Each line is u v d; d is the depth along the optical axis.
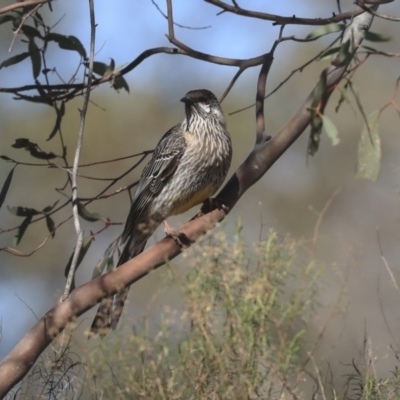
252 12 8.64
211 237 7.44
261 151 9.93
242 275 7.17
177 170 11.91
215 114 11.98
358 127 26.16
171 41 10.26
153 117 27.72
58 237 25.59
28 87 10.97
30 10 10.63
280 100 27.17
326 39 27.17
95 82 11.02
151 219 12.17
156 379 6.90
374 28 27.08
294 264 8.88
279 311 7.28
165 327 7.08
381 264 19.72
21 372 8.57
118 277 8.91
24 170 26.09
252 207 26.16
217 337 7.26
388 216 25.12
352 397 8.98
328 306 9.39
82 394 8.26
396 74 26.36
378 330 16.75
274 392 7.48
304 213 26.03
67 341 8.65
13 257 25.36
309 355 7.54
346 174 26.14
